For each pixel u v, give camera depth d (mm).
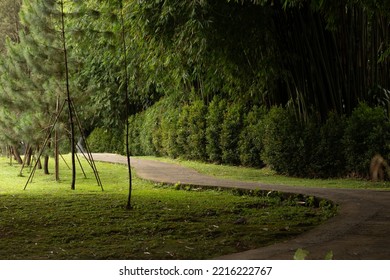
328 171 14250
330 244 5703
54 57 12812
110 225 7484
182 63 15258
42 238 6691
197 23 12008
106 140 29328
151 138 25562
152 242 6484
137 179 15039
